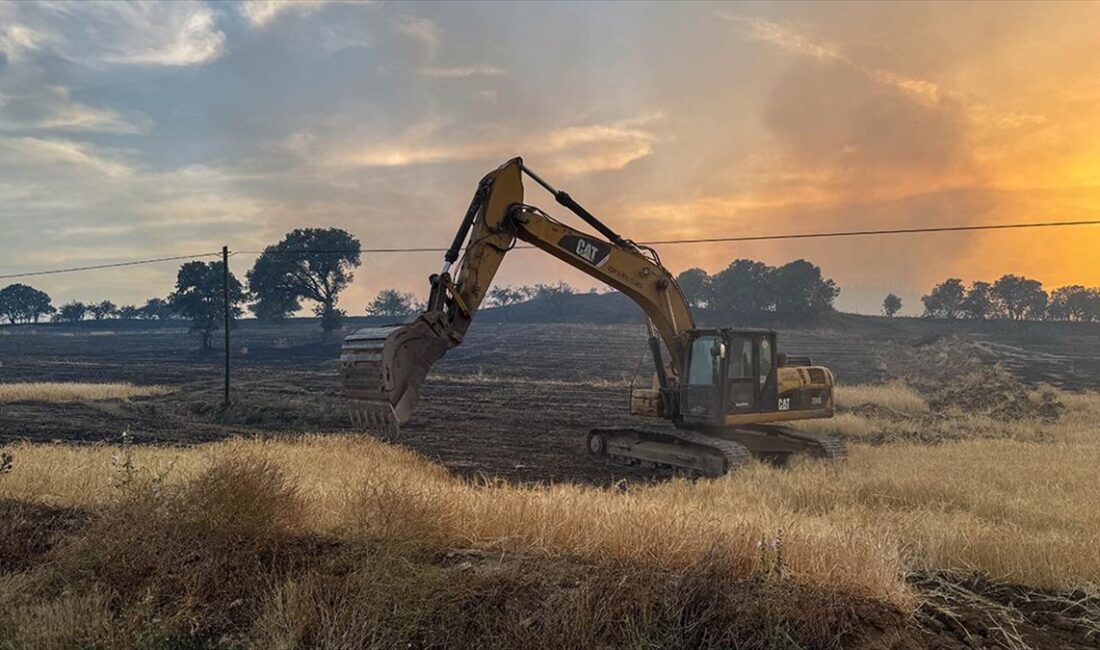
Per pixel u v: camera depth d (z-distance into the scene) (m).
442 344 12.31
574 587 6.18
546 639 5.64
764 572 6.25
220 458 10.15
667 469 17.14
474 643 5.79
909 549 7.84
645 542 6.71
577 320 118.88
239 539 7.19
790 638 5.44
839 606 5.74
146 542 7.20
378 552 6.77
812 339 77.69
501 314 130.62
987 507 10.67
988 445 18.09
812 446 16.28
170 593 6.68
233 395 36.28
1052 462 15.08
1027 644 5.78
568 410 31.28
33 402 35.06
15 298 169.88
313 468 13.03
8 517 8.46
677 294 17.14
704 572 6.03
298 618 6.02
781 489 11.91
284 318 92.62
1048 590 6.97
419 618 6.00
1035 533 8.88
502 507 7.98
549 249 15.30
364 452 16.36
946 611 6.16
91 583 6.90
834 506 10.83
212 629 6.29
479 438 22.80
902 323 101.38
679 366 16.88
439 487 9.42
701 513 8.52
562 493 9.34
